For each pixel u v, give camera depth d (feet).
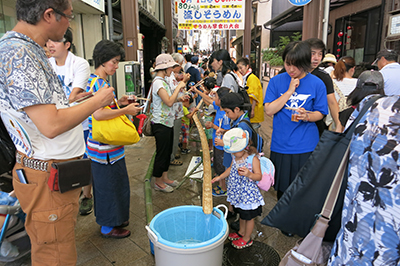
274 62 31.99
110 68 7.52
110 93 4.66
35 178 4.50
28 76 3.77
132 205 10.39
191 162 14.53
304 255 4.71
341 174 4.43
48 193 4.56
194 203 10.53
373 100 4.02
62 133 4.21
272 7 40.50
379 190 3.48
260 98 12.16
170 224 6.70
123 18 18.39
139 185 12.16
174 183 12.09
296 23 38.32
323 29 16.55
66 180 4.51
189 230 6.94
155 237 5.47
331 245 4.87
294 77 7.50
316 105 7.56
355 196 3.83
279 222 5.26
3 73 3.78
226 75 10.89
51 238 4.65
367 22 23.49
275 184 8.27
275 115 8.10
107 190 7.88
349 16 26.17
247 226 7.66
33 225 4.63
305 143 7.67
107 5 18.72
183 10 22.57
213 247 5.34
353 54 25.68
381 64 11.58
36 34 4.13
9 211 5.69
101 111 6.88
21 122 4.20
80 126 5.15
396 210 3.34
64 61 8.80
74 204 4.94
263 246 7.87
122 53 7.68
